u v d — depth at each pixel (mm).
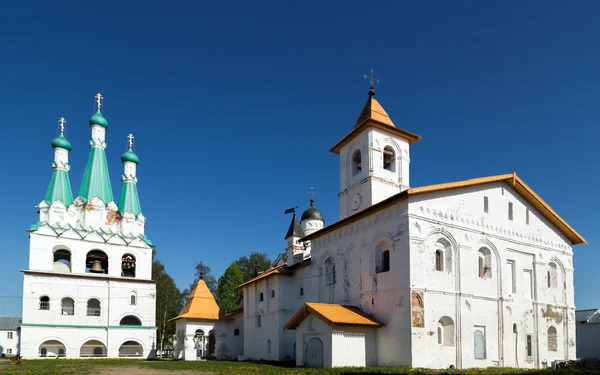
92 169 64250
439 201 31609
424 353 28391
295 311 42719
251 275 86250
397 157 41719
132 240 63344
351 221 35375
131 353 60656
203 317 52844
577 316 56062
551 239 39438
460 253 31828
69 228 58969
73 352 55906
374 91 43625
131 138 70125
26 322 54031
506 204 36250
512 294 34844
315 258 40188
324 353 29969
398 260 30031
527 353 34562
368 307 32375
